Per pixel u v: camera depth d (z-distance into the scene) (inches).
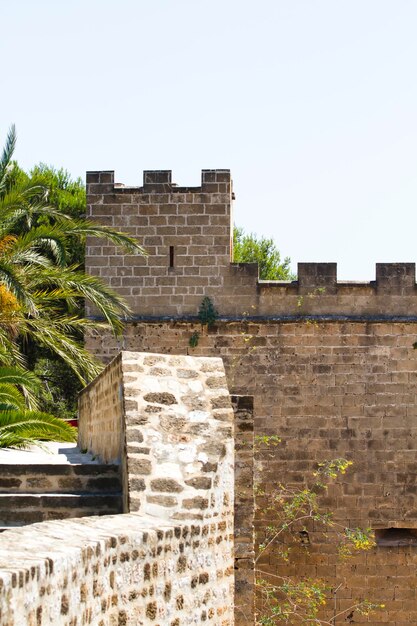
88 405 824.3
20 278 989.2
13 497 537.3
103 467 557.0
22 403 939.3
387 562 1174.3
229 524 502.3
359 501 1182.3
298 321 1200.2
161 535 426.6
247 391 1200.8
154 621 418.9
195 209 1219.9
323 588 1158.3
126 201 1226.0
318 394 1197.1
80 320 1043.9
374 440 1190.3
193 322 1206.3
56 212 1084.5
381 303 1200.8
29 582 302.0
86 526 410.3
